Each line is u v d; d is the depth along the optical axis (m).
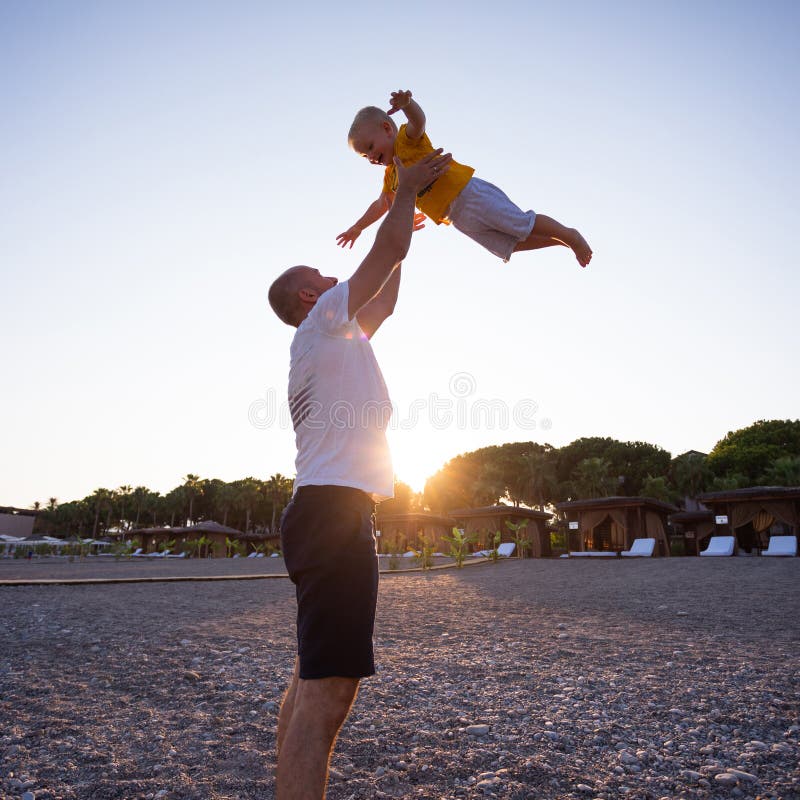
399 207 1.58
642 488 57.84
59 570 24.22
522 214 2.15
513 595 11.21
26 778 2.67
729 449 55.25
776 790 2.49
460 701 3.95
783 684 4.19
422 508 72.25
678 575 14.10
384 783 2.61
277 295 1.95
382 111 2.39
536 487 64.25
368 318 1.89
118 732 3.35
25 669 4.96
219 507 96.62
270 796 2.51
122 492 110.31
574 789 2.53
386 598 11.02
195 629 7.07
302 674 1.42
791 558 17.42
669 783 2.59
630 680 4.43
